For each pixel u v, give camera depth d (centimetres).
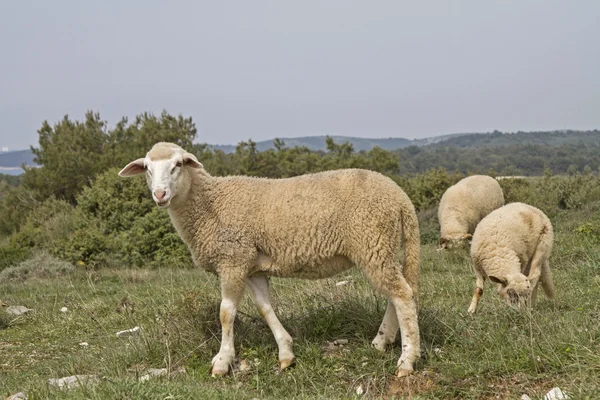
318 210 484
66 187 2270
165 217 1459
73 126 2459
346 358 500
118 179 1639
